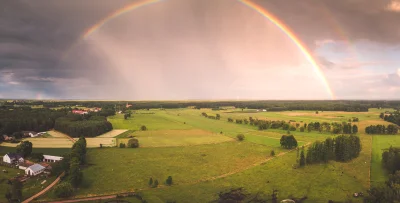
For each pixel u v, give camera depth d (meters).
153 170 139.25
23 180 121.69
